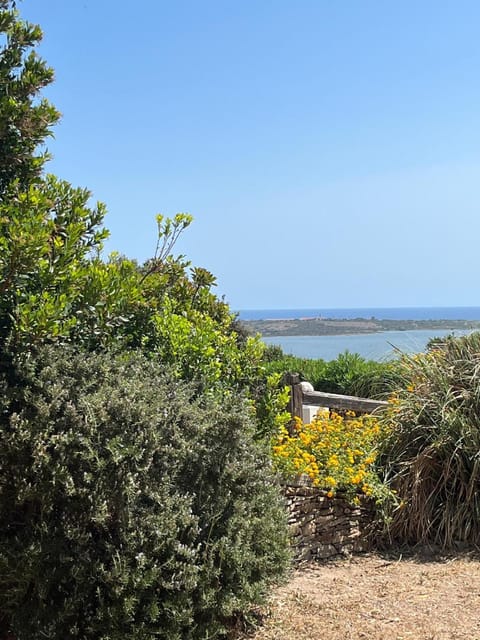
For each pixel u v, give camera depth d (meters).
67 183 4.85
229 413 4.38
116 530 3.82
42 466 3.73
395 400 7.59
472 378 7.24
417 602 5.21
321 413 8.33
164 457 4.00
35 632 3.71
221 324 6.60
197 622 4.02
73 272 4.27
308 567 6.06
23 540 3.80
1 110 4.28
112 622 3.69
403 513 6.65
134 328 5.21
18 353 3.91
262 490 4.48
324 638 4.52
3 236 4.01
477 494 6.71
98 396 3.91
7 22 4.54
